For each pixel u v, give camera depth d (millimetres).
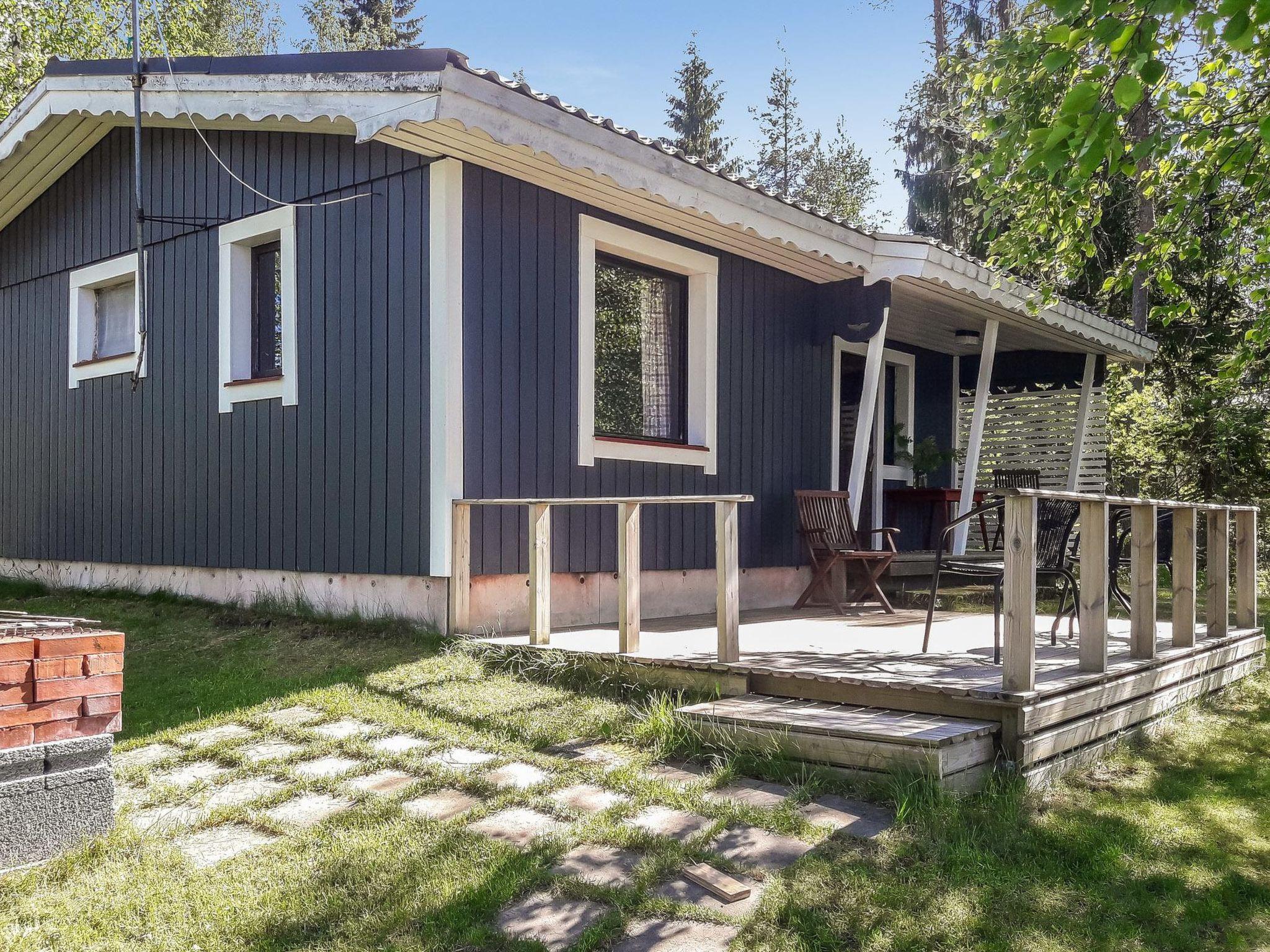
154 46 19922
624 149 6062
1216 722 5738
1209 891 3301
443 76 5113
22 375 10336
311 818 3551
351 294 6934
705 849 3299
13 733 3074
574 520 7109
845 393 10617
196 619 7340
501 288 6586
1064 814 3914
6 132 8812
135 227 8922
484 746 4359
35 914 2781
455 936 2717
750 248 8203
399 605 6605
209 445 8125
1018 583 4199
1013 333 11164
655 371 8062
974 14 19547
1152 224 14508
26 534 10250
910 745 3883
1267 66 6246
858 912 2934
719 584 5078
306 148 7328
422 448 6375
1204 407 15227
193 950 2633
